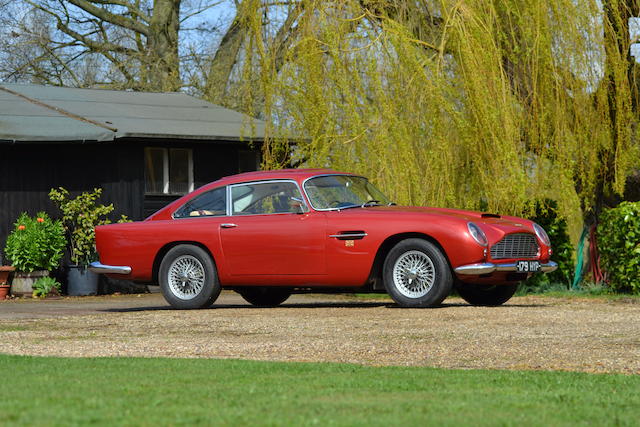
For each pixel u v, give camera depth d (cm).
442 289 1795
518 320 1573
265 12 2377
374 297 2488
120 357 1071
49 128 3170
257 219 1922
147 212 3375
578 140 2327
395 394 721
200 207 1986
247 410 617
